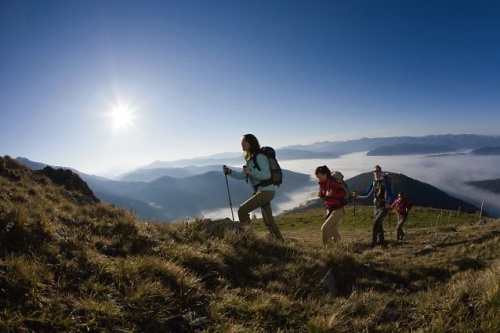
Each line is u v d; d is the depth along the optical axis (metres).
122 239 8.02
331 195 13.03
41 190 11.89
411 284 8.88
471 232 20.62
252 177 11.30
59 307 4.89
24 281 5.11
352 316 6.19
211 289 6.67
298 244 11.12
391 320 6.11
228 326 5.38
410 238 22.09
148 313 5.24
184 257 7.50
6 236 6.32
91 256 6.48
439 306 6.05
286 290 7.21
